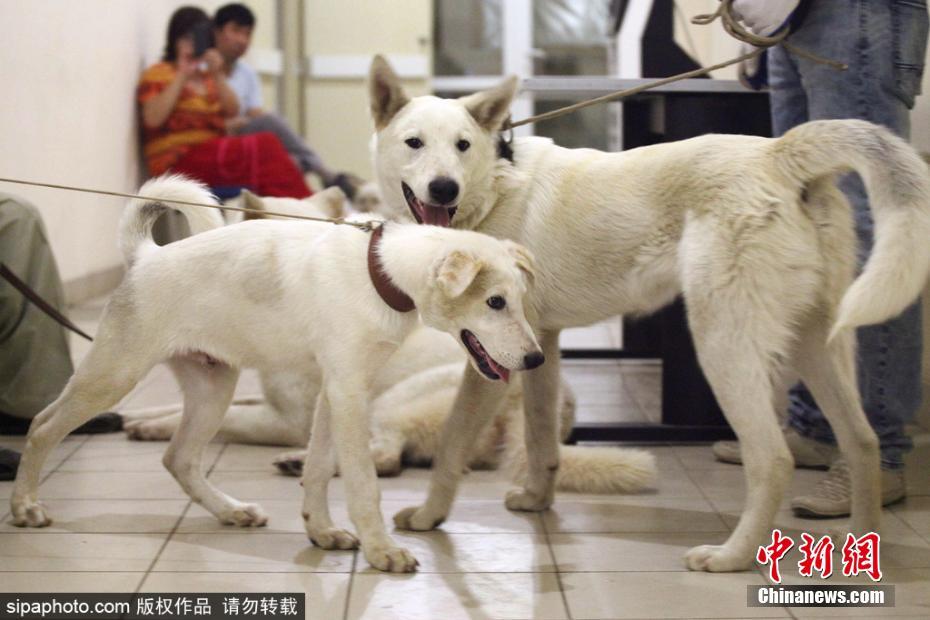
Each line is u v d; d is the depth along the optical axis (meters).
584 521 3.02
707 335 2.60
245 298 2.71
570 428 3.88
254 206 3.87
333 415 2.60
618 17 7.12
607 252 2.80
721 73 5.64
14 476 3.34
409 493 3.29
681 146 2.78
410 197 3.01
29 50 5.80
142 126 8.26
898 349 3.08
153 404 4.57
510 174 2.92
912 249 2.35
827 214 2.63
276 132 7.92
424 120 2.90
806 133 2.59
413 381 3.57
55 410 2.89
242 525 2.93
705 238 2.61
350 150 10.84
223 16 7.97
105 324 2.80
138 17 8.23
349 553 2.72
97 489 3.27
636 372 5.50
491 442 3.55
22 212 3.97
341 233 2.67
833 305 2.63
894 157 2.44
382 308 2.58
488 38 11.17
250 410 3.87
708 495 3.29
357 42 10.75
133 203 2.89
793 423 3.62
